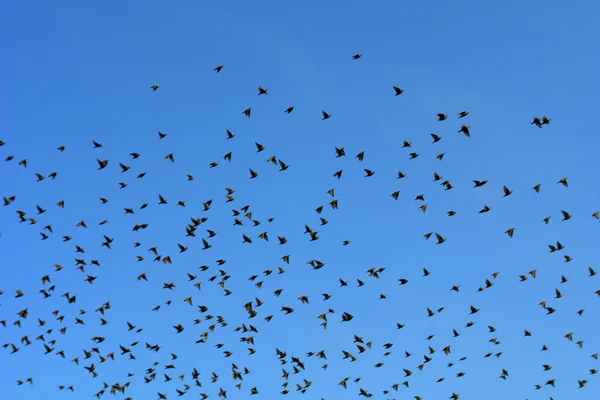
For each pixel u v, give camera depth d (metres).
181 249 66.81
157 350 71.69
